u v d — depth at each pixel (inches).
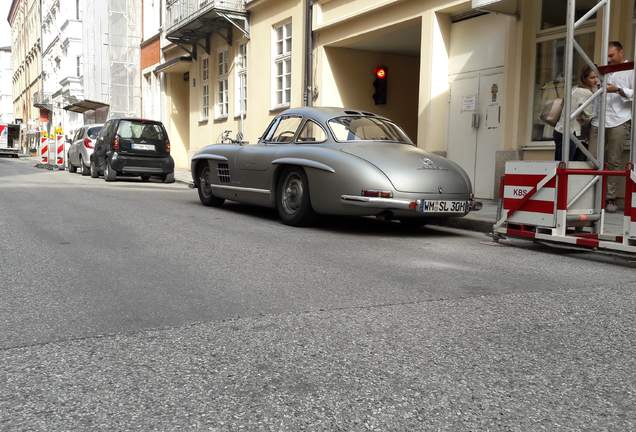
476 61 434.0
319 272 192.7
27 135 2379.4
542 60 391.5
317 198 286.5
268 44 675.4
